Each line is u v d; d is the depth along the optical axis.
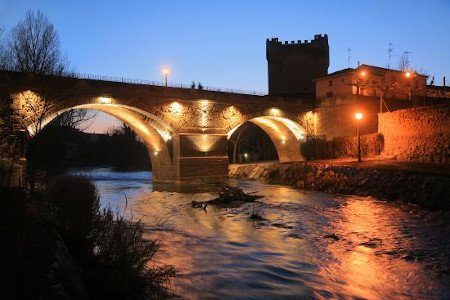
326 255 14.63
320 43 89.81
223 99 52.47
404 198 29.66
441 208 26.00
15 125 36.69
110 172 86.88
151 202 31.72
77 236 9.34
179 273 11.29
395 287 11.23
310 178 42.25
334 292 10.48
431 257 14.59
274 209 26.88
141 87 46.06
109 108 48.25
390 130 41.72
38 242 7.11
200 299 9.29
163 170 53.78
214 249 14.80
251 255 14.05
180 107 49.03
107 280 7.82
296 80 90.38
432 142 35.59
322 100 59.88
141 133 54.75
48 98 36.91
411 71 67.12
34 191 13.80
